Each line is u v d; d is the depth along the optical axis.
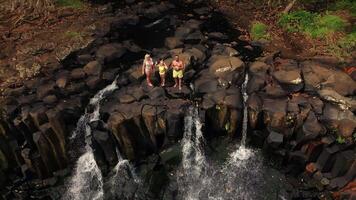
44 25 28.86
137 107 21.78
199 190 21.42
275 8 30.19
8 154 22.48
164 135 22.11
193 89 23.14
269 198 20.72
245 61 25.02
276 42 26.89
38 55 26.20
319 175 20.88
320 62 24.67
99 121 22.28
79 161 22.86
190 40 26.81
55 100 22.62
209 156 22.27
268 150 21.52
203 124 21.91
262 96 22.30
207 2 31.53
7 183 22.83
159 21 29.30
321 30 27.19
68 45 26.70
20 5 30.22
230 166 21.95
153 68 23.72
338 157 20.30
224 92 22.33
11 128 22.20
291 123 20.98
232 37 27.59
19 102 22.50
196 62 24.53
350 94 22.14
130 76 23.89
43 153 21.88
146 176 21.77
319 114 21.22
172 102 22.03
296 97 22.22
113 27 28.56
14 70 25.11
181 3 31.39
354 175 20.25
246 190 21.14
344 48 25.64
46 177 22.88
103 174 22.42
